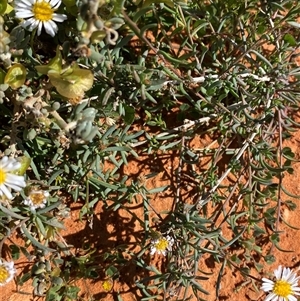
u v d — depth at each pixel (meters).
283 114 0.25
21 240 0.25
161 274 0.24
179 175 0.25
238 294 0.27
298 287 0.27
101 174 0.23
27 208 0.22
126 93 0.22
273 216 0.26
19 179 0.20
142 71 0.21
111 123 0.22
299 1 0.23
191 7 0.25
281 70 0.24
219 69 0.26
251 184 0.25
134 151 0.24
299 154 0.27
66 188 0.24
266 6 0.24
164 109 0.26
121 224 0.26
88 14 0.16
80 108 0.18
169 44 0.24
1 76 0.20
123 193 0.25
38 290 0.24
